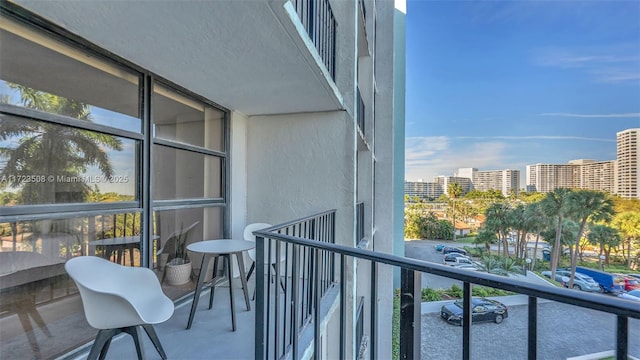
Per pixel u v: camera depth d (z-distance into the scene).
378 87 8.59
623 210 18.36
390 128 8.49
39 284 1.90
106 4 1.59
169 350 2.17
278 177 4.11
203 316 2.74
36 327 1.89
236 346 2.23
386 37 8.71
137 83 2.52
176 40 2.01
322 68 2.59
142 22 1.78
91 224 2.18
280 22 1.80
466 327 1.01
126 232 2.43
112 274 1.93
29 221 1.83
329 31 3.71
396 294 12.28
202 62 2.38
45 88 1.89
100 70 2.21
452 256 20.59
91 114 2.17
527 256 20.48
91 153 2.19
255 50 2.18
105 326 1.54
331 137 3.98
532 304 0.88
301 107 3.79
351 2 3.94
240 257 2.89
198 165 3.37
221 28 1.85
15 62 1.75
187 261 3.17
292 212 4.05
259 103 3.58
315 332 1.74
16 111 1.75
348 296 3.60
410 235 24.95
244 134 4.16
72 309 2.06
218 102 3.53
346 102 3.90
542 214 19.86
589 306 0.76
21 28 1.73
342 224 3.91
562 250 19.17
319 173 4.00
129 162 2.47
